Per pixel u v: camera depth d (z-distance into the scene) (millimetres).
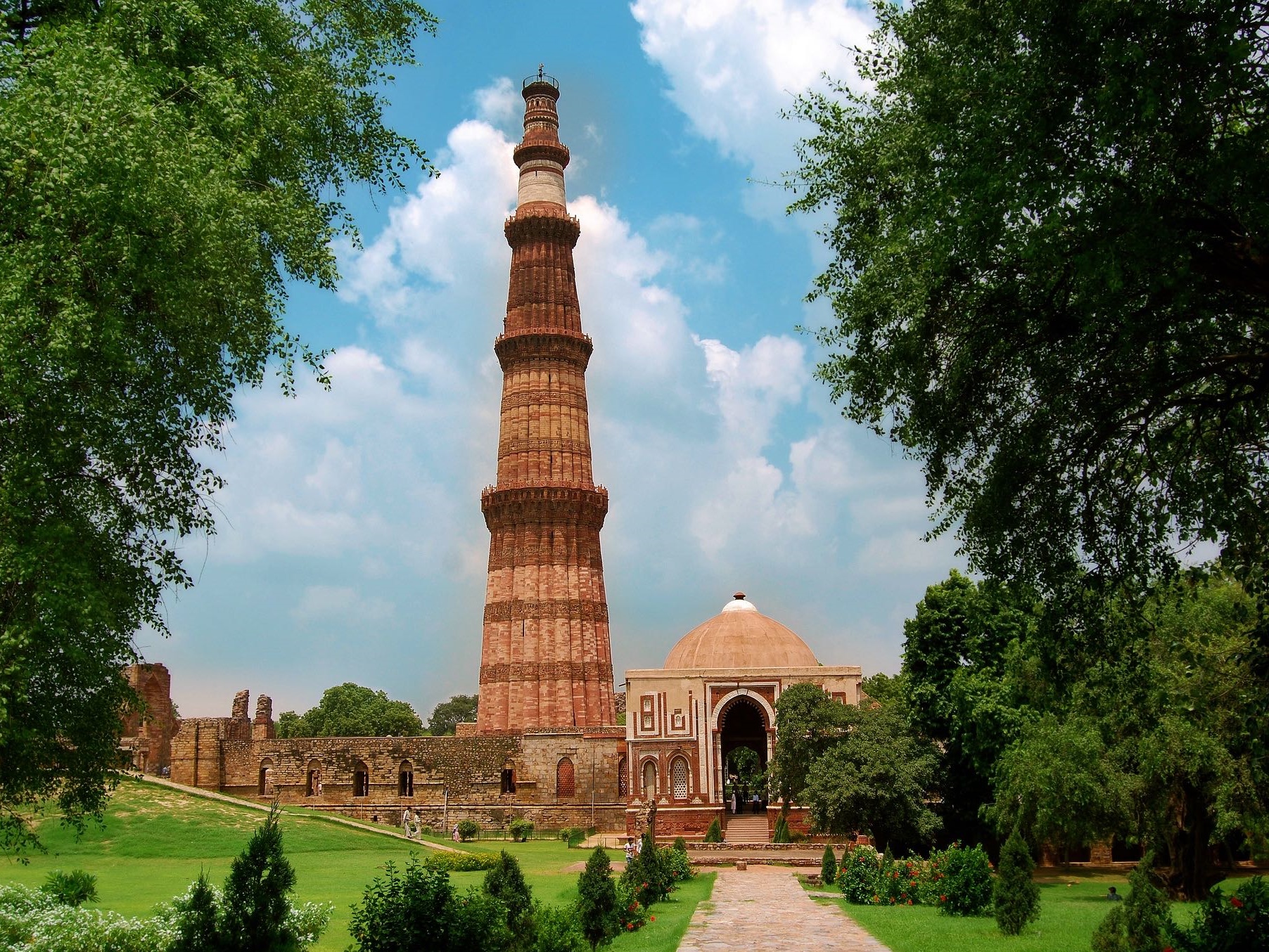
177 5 18422
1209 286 17719
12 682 16266
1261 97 16000
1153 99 15250
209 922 21719
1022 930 28984
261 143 20156
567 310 94875
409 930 21406
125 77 16969
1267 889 23828
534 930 23828
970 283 20500
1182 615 34875
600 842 73625
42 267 15812
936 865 39656
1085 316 18422
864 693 92188
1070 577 22562
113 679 19859
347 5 22875
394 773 85125
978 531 22406
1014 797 44812
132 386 18141
